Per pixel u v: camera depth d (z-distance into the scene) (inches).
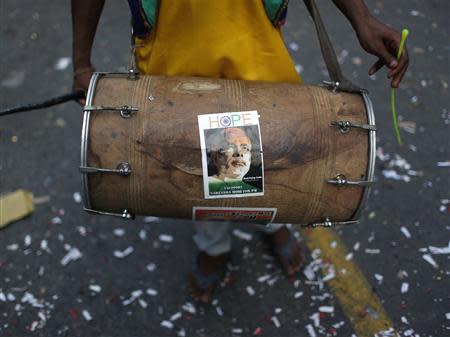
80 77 72.5
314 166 60.9
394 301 91.7
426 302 91.3
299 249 96.7
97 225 103.3
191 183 60.7
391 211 103.7
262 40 66.4
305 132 60.5
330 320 90.0
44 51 138.3
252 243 100.2
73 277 96.4
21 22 145.5
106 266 97.9
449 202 105.0
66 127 120.6
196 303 93.0
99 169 60.1
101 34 141.4
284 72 69.6
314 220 66.4
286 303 92.4
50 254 99.5
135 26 66.8
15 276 96.5
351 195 63.1
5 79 131.6
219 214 64.2
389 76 63.4
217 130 59.5
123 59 135.7
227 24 64.2
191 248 100.3
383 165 111.3
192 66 67.1
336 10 145.2
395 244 99.1
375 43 63.5
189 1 62.4
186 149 59.4
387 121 119.5
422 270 95.3
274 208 63.3
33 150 116.4
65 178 111.4
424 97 124.6
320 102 62.2
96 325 90.6
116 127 59.8
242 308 92.2
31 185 110.2
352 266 96.5
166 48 67.2
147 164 60.0
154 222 103.8
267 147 59.8
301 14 144.4
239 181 60.5
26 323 90.5
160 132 59.4
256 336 88.8
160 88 61.9
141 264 98.3
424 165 111.3
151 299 93.7
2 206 104.3
